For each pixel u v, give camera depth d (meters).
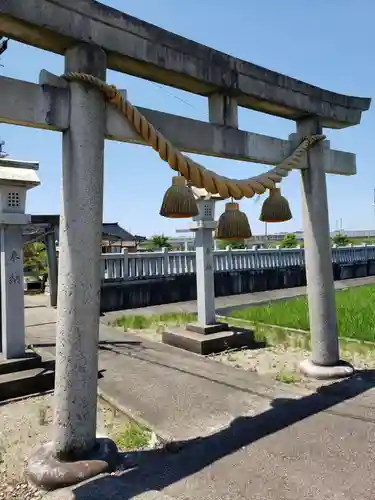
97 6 3.61
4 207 6.12
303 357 7.16
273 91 5.11
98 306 3.62
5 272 6.07
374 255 24.66
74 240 3.51
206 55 4.42
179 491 3.14
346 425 4.24
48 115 3.44
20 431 4.46
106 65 3.75
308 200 5.74
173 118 4.29
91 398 3.54
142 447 3.94
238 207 4.69
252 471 3.41
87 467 3.37
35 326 11.06
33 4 3.26
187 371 6.45
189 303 14.97
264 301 15.06
